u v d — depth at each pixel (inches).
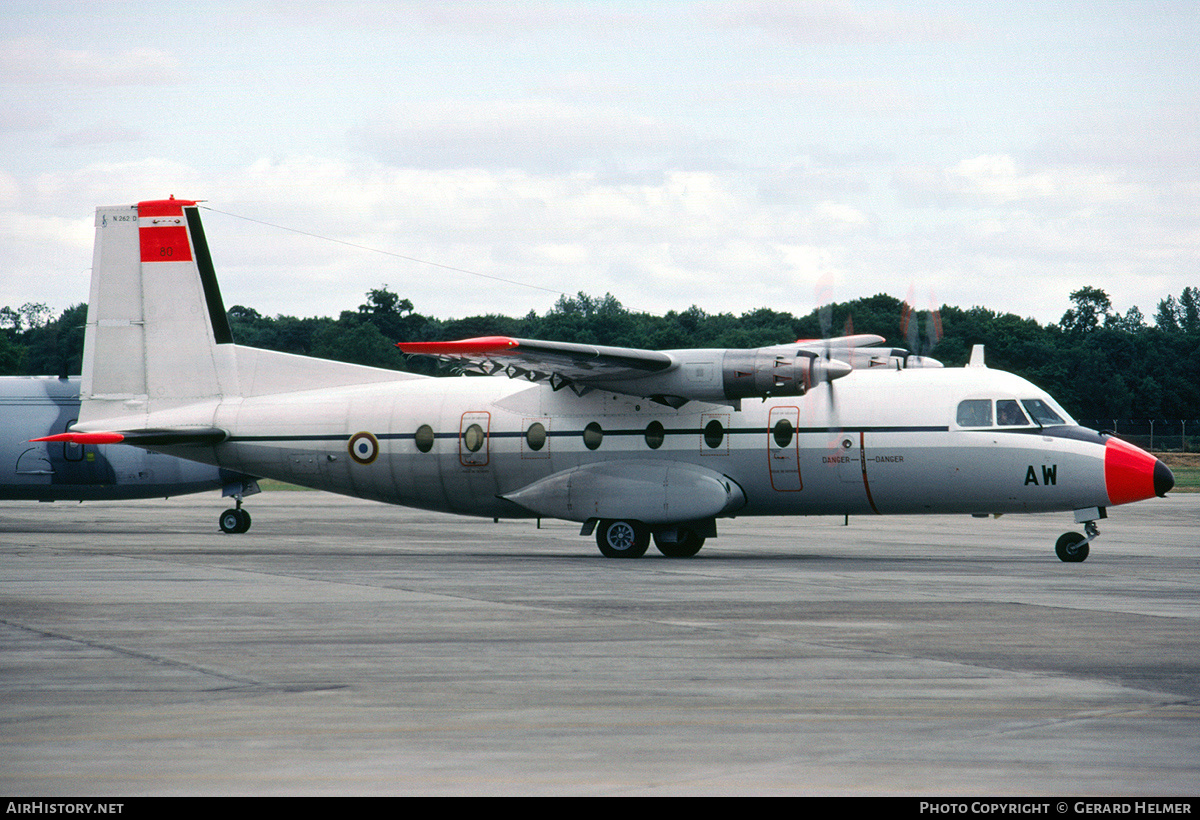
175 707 1284.4
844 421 3174.2
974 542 4023.1
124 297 3779.5
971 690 1378.0
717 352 3149.6
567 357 3024.1
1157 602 2202.3
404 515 5674.2
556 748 1110.4
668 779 1007.6
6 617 1980.8
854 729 1184.8
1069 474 3036.4
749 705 1298.0
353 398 3604.8
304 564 3009.4
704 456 3250.5
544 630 1843.0
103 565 2942.9
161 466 4399.6
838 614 2030.0
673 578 2650.1
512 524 5049.2
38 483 4448.8
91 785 983.6
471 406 3472.0
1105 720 1222.9
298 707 1285.7
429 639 1753.2
